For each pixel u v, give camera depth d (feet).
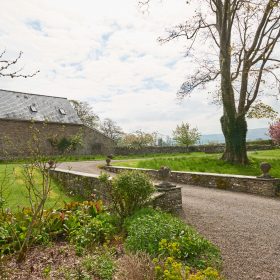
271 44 55.67
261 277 14.64
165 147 145.79
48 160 19.65
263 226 23.15
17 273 14.58
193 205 31.24
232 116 60.29
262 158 63.10
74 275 13.46
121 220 22.58
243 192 39.01
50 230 19.94
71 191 38.81
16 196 31.91
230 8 60.54
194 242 16.17
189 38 63.00
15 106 122.01
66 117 135.03
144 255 14.49
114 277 13.44
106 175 25.79
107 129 211.20
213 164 59.62
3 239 17.53
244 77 59.82
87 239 18.04
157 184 29.84
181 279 11.50
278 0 49.24
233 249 18.33
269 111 58.85
